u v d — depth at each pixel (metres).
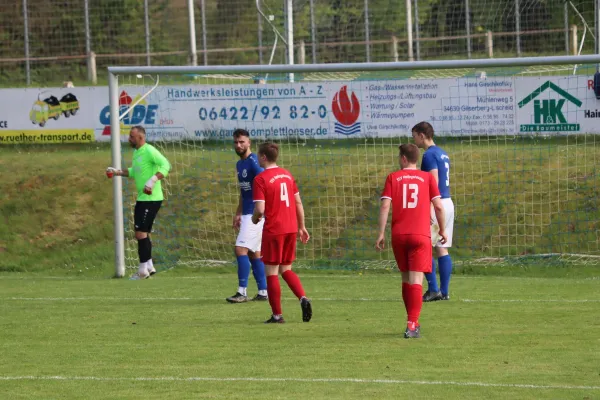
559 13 85.88
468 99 56.94
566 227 51.84
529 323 31.98
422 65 46.28
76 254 55.22
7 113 70.19
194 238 54.44
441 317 33.47
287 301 38.59
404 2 89.56
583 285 42.38
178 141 59.69
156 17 96.25
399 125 58.47
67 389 23.34
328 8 90.75
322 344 28.70
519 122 56.03
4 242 56.78
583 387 22.86
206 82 63.91
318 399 22.00
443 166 37.44
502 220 52.47
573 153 54.94
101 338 30.27
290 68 47.41
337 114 59.31
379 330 31.14
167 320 33.88
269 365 25.77
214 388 23.23
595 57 44.44
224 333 30.91
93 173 62.62
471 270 49.41
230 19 94.69
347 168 56.69
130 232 56.16
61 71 91.19
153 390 23.12
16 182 62.03
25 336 30.77
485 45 88.31
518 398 21.89
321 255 52.50
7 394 22.89
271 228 32.28
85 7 91.25
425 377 24.09
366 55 89.06
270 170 32.38
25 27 91.00
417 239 29.14
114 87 48.88
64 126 69.75
